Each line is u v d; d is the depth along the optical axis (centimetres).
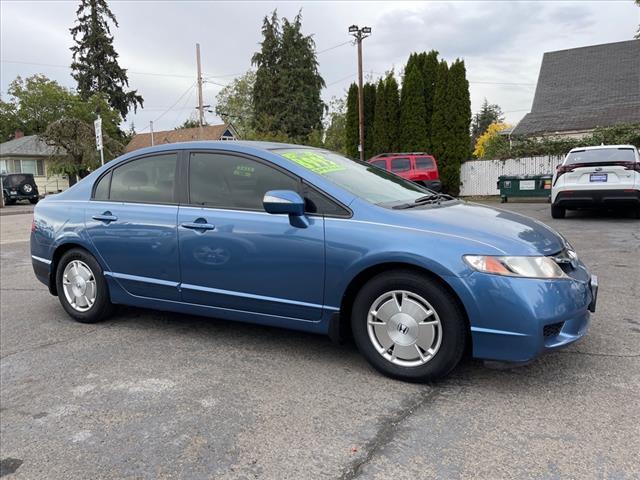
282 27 4553
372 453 257
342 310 353
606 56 2689
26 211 2292
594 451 253
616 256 717
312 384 338
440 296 319
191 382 347
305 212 362
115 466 254
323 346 407
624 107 2284
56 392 339
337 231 346
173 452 264
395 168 1716
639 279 584
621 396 308
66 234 474
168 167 431
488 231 327
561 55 2822
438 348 323
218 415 301
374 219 342
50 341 438
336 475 241
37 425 297
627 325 431
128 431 287
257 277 376
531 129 2362
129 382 350
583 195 1094
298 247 357
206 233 395
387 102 2455
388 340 341
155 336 442
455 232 324
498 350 309
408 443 265
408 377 334
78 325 479
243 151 398
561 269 324
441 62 2291
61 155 3397
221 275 391
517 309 302
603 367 349
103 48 5303
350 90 2661
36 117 4609
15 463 261
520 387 325
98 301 466
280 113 4456
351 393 324
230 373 360
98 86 5344
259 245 372
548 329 309
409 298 332
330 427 283
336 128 4556
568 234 927
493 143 2678
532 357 304
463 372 350
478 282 307
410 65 2362
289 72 4503
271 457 257
